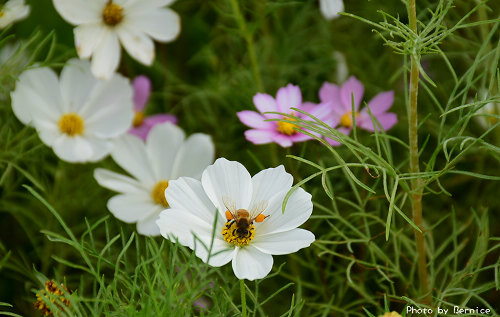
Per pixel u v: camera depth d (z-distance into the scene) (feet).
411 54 2.04
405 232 2.44
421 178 2.13
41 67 2.43
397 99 2.70
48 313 2.08
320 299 2.45
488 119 2.49
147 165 2.42
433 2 2.65
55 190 2.50
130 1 2.46
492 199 2.54
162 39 2.47
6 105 2.52
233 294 2.20
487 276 2.45
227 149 2.70
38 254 2.44
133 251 2.48
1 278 2.47
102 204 2.54
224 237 2.02
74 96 2.46
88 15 2.43
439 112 2.64
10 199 2.56
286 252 2.00
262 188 2.06
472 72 2.17
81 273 2.48
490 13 2.58
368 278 2.38
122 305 2.05
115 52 2.44
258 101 2.34
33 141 2.50
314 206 2.51
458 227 2.50
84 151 2.42
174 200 2.03
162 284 2.06
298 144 2.59
